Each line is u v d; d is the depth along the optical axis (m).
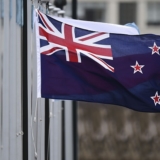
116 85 20.22
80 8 95.50
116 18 95.06
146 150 77.31
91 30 20.30
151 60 20.55
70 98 19.72
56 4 31.20
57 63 19.62
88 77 19.88
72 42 19.98
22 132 20.67
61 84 19.61
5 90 18.88
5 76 18.84
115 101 20.23
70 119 39.22
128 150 77.69
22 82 20.83
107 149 77.94
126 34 20.61
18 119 20.47
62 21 20.98
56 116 29.77
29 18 21.72
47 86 19.52
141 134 77.88
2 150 18.58
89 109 78.94
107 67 20.14
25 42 20.81
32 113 22.75
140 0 94.81
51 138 27.81
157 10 96.88
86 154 77.44
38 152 23.67
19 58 20.52
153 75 20.52
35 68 23.41
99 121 78.75
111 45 20.47
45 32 19.70
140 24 95.19
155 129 78.12
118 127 78.38
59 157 31.67
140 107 20.48
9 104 19.55
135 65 20.45
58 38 19.81
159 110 20.50
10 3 19.16
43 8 24.89
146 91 20.44
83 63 19.84
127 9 94.88
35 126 22.75
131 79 20.34
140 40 20.67
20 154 20.61
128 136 78.19
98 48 20.22
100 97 20.06
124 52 20.44
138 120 78.38
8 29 18.92
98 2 95.38
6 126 18.97
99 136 78.19
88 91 19.91
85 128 78.38
